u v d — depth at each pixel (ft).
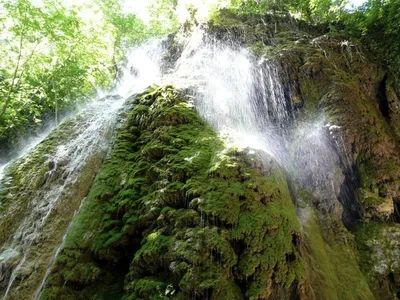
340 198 16.75
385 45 23.11
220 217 10.68
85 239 12.61
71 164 18.12
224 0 27.22
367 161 17.20
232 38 23.61
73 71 39.45
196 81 19.57
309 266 11.66
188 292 9.23
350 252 14.29
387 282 13.67
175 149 14.16
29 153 20.43
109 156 16.48
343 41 22.41
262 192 11.75
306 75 20.02
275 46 22.70
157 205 12.00
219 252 9.92
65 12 32.27
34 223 15.67
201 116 16.69
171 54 29.04
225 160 12.49
